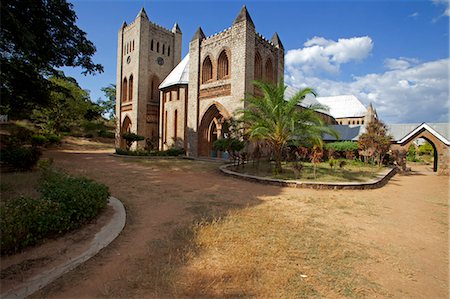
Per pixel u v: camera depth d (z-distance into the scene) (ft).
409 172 76.64
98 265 14.03
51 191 19.54
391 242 19.15
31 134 91.40
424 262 16.05
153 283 12.39
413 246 18.53
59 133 125.80
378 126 75.82
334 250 17.13
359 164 72.49
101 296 11.39
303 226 21.58
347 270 14.58
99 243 15.99
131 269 13.65
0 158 37.45
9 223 14.10
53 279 12.56
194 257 15.14
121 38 126.52
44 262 13.56
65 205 17.72
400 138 82.89
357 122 152.76
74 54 51.08
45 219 15.64
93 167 54.75
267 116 50.31
